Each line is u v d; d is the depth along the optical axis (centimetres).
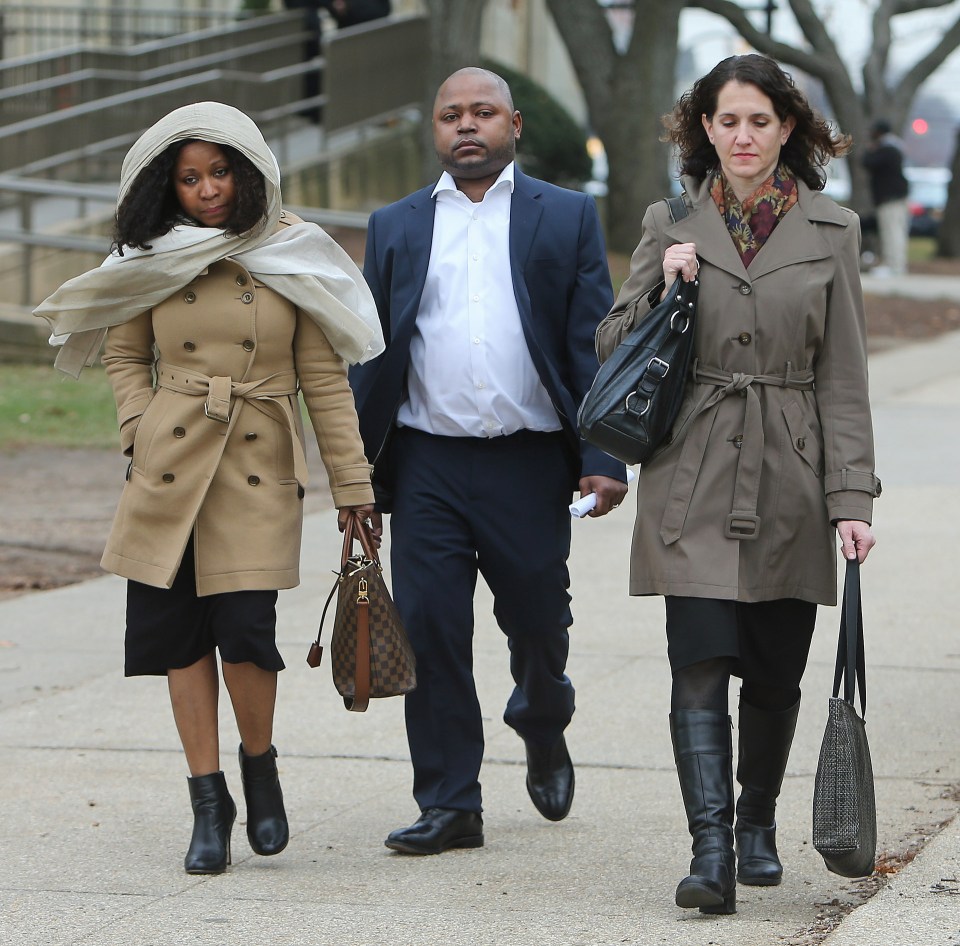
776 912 1206
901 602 2273
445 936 1169
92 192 4741
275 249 1315
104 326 1317
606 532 2834
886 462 3378
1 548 2744
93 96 5922
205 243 1287
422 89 6819
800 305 1207
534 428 1417
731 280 1213
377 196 6631
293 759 1670
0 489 3231
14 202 5162
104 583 2531
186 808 1522
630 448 1204
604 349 1266
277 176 1305
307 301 1306
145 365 1343
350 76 6469
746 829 1289
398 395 1417
